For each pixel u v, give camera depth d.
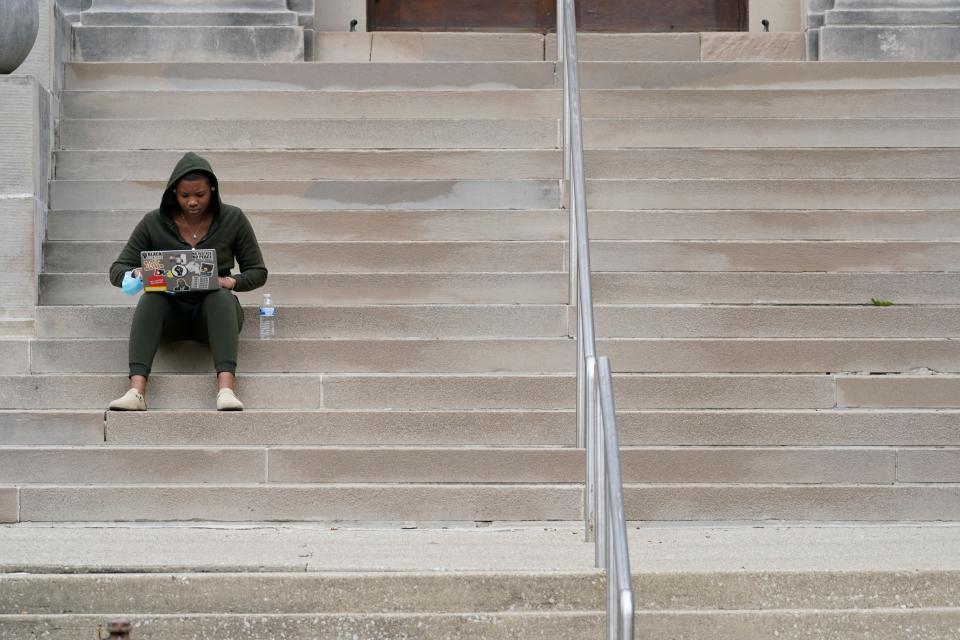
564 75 12.39
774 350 10.44
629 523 9.26
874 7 14.73
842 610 7.45
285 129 12.81
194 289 9.95
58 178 12.33
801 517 9.30
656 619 7.33
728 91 13.26
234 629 7.25
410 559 7.90
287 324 10.73
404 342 10.42
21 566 7.60
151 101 13.04
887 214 11.95
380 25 16.12
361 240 11.90
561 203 12.23
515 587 7.43
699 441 9.75
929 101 13.30
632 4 16.17
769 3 15.89
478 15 16.12
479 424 9.69
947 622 7.40
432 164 12.47
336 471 9.39
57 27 13.02
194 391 10.08
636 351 10.41
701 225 11.87
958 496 9.37
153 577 7.41
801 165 12.57
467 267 11.52
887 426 9.80
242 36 14.25
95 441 9.66
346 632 7.26
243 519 9.17
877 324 10.80
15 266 11.18
